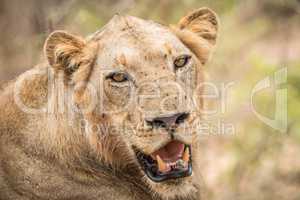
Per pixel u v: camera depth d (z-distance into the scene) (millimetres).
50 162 10328
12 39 20141
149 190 10609
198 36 10820
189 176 9820
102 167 10344
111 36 10102
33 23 17797
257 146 17031
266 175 17188
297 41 23328
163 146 9469
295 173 17188
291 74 19156
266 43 23219
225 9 20375
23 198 10578
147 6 18156
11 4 20938
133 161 10258
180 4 18406
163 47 9883
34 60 16406
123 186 10547
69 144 10219
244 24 22656
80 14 17516
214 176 17219
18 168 10484
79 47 10203
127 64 9781
